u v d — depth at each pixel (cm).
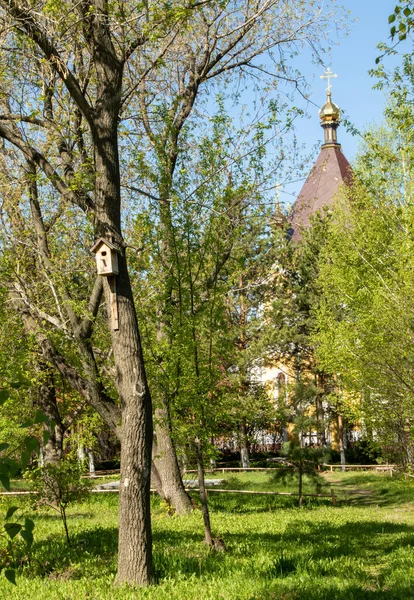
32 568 946
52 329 1289
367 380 1859
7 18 986
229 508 1952
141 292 1183
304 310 3656
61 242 1466
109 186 928
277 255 3350
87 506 1986
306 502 2183
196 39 1623
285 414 3016
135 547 841
